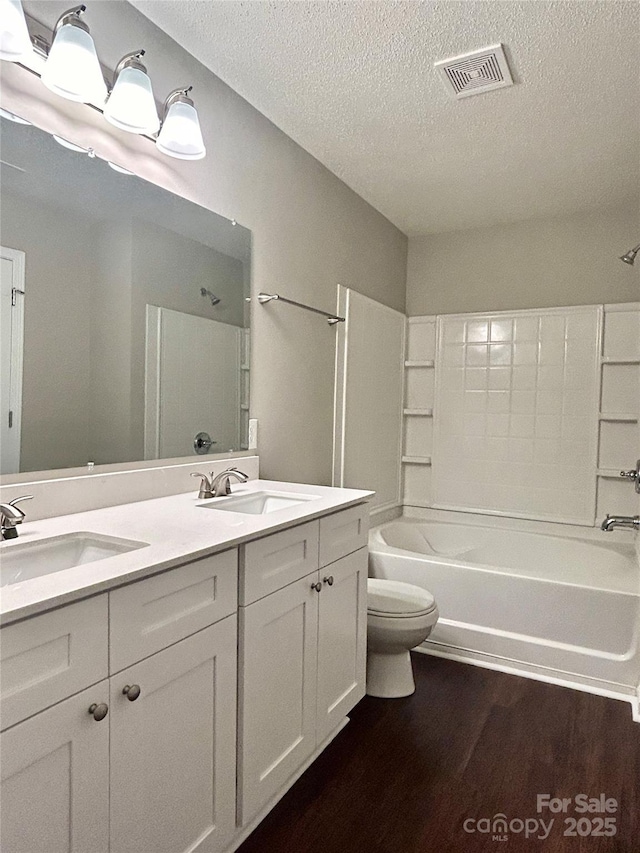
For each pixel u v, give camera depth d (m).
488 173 2.92
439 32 1.85
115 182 1.76
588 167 2.82
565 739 1.97
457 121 2.42
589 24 1.79
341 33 1.88
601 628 2.37
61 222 1.59
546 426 3.43
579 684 2.37
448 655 2.64
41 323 1.54
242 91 2.24
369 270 3.38
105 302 1.73
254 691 1.45
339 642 1.89
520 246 3.58
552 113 2.33
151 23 1.85
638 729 2.04
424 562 2.71
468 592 2.62
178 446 2.02
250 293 2.37
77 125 1.63
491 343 3.59
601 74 2.05
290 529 1.59
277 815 1.56
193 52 2.01
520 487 3.50
